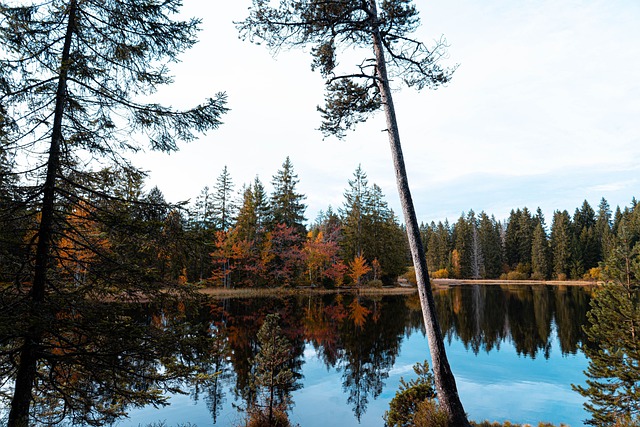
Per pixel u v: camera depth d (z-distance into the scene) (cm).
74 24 508
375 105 820
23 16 475
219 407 827
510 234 7400
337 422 773
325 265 4034
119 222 469
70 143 520
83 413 493
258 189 4034
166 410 809
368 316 2238
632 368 764
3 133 456
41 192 457
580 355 1347
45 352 445
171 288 497
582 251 6128
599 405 781
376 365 1209
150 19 525
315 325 1895
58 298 448
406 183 696
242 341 1445
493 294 3834
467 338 1655
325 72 837
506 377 1093
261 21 746
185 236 491
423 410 619
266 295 3375
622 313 789
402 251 5244
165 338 470
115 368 464
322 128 848
